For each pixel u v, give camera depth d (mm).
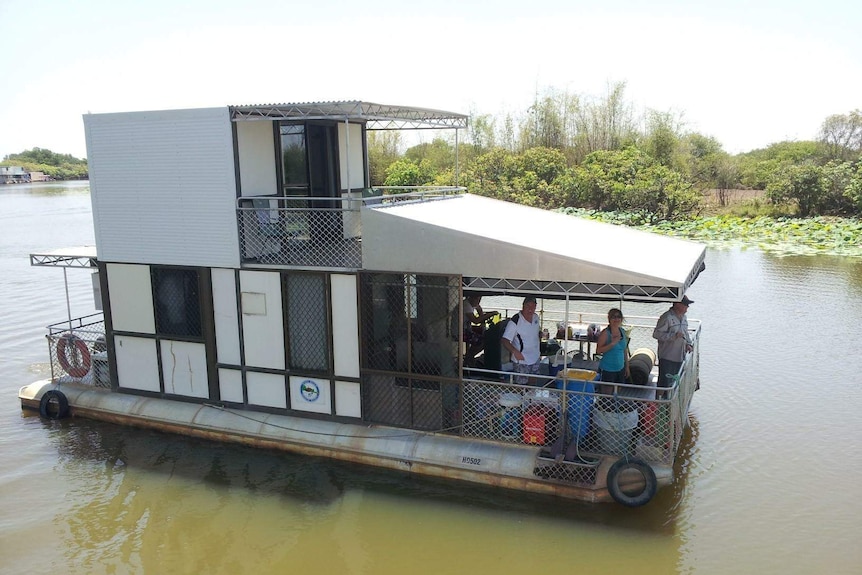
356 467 9406
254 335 10133
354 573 7289
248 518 8445
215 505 8781
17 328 18312
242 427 10156
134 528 8320
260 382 10266
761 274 22734
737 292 20094
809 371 13133
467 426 9148
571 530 7910
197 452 10180
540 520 8125
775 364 13570
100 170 10594
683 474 9164
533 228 10250
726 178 42469
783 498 8523
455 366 9094
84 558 7723
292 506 8688
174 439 10609
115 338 11211
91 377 11883
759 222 33781
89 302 21734
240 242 9922
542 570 7215
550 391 8766
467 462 8766
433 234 8773
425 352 9180
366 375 9531
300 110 9484
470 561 7426
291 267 9648
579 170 40000
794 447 9922
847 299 19016
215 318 10352
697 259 9539
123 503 8898
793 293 19859
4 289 24031
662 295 7887
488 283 8797
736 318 17125
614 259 8516
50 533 8242
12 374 14336
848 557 7270
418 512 8414
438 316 9008
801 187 34750
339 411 9828
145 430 10930
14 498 9070
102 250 10906
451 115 11945
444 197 12641
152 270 10633
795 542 7566
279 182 10742
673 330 9320
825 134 42781
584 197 38906
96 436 10859
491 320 10906
